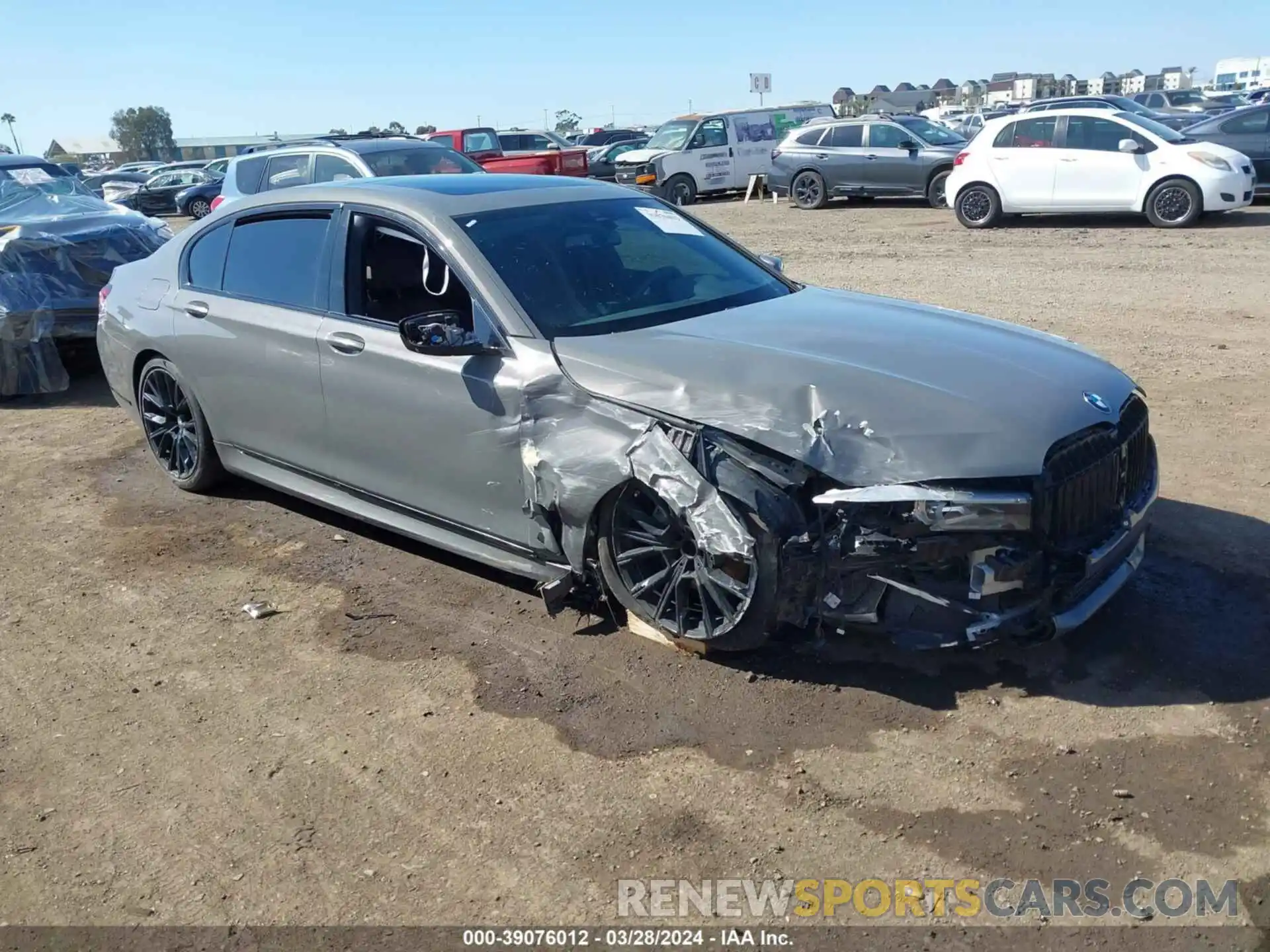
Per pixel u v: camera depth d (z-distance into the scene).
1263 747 3.32
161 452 6.07
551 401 3.90
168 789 3.38
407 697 3.82
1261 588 4.30
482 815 3.18
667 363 3.77
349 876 2.96
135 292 5.96
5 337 8.01
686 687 3.76
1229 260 11.93
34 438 7.30
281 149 12.62
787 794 3.20
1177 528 4.89
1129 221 15.86
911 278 11.84
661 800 3.20
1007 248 13.80
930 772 3.26
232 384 5.27
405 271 4.53
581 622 4.26
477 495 4.23
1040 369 3.81
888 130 20.06
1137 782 3.18
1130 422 3.84
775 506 3.42
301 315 4.87
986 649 3.89
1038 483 3.35
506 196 4.76
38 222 8.34
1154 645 3.91
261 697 3.88
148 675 4.07
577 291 4.30
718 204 23.66
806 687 3.73
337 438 4.76
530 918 2.79
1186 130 16.86
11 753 3.61
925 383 3.59
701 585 3.70
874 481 3.34
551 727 3.58
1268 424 6.31
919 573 3.43
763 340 3.96
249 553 5.17
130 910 2.88
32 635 4.44
